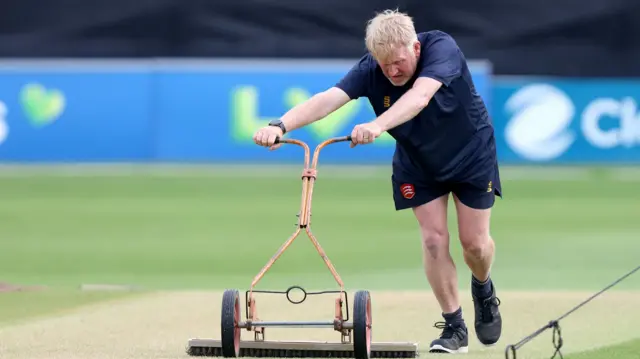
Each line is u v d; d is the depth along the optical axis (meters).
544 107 71.25
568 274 38.00
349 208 56.06
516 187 63.59
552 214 54.25
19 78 71.75
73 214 54.34
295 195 60.88
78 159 71.81
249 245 45.38
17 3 75.06
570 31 73.56
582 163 71.31
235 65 71.19
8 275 38.22
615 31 73.62
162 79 71.44
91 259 41.91
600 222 51.69
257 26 74.75
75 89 71.62
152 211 55.31
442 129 22.16
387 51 21.17
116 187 63.69
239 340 22.16
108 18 75.19
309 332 26.73
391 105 22.22
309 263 40.84
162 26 75.12
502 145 71.31
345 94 22.28
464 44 73.88
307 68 71.19
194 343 22.59
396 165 23.53
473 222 23.22
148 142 71.56
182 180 66.06
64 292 33.03
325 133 71.00
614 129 71.25
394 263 40.66
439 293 23.84
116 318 28.47
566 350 23.89
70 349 23.75
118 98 71.50
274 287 35.38
